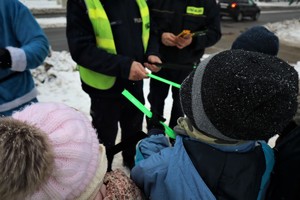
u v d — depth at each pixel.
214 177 1.06
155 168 1.13
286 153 1.22
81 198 0.95
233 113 0.91
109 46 2.18
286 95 0.92
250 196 1.06
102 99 2.40
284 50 10.28
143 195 1.22
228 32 13.16
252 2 17.94
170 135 1.60
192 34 2.77
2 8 1.86
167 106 4.52
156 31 2.65
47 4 17.00
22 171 0.77
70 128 0.94
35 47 1.89
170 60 3.01
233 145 1.09
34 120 0.93
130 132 2.72
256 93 0.89
